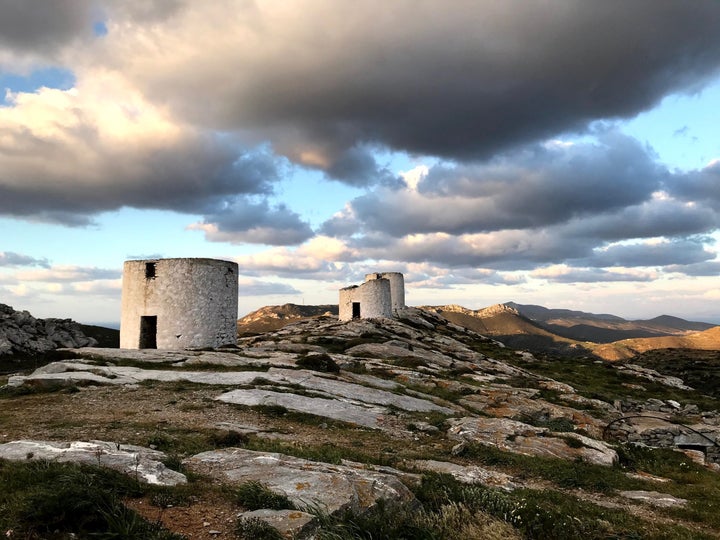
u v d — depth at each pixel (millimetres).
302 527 7410
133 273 37688
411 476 12695
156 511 7777
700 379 70812
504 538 9477
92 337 67938
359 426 20609
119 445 11156
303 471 10461
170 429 16516
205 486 9156
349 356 42938
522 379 44562
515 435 22031
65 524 6625
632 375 58562
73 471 8047
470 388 34844
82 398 21188
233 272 41188
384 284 75375
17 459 9500
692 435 32375
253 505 8258
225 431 16609
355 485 9852
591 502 13930
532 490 13883
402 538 8305
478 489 11867
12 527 6312
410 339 62031
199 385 24766
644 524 12031
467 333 86375
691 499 15555
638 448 24172
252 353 36750
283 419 20016
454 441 20422
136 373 26672
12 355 48312
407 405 26422
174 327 36656
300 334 60531
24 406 19609
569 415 32125
